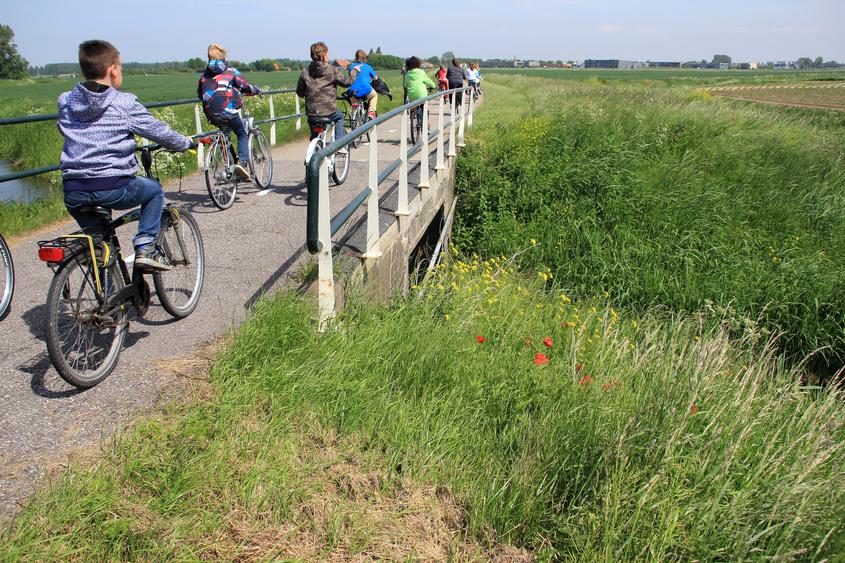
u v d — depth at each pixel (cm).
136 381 369
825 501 319
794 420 436
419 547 283
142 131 372
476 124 1722
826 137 1681
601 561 290
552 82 4603
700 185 1181
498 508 313
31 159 1465
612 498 311
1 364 388
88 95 354
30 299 500
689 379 426
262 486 289
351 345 406
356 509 294
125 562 244
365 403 360
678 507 310
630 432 347
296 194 878
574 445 348
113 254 376
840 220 1128
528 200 1096
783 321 834
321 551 267
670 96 2306
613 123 1486
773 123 1820
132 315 464
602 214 1069
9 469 289
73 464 290
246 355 378
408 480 320
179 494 271
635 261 941
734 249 1006
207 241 647
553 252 977
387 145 1384
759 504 320
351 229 628
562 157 1223
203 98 747
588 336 609
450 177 1119
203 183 963
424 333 452
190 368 386
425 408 378
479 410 396
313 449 326
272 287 518
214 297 502
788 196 1210
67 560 239
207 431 317
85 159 356
